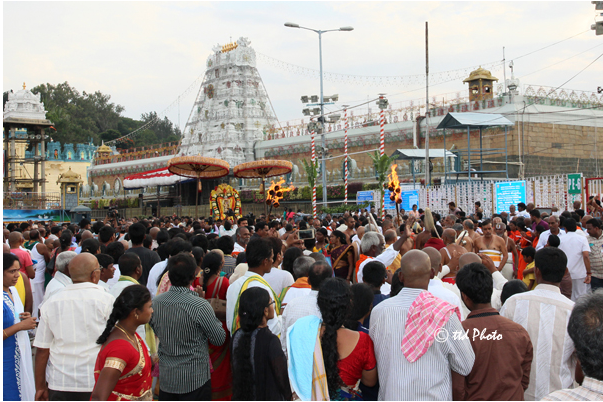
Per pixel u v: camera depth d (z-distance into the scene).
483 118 32.31
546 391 5.00
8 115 62.56
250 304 4.72
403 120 48.94
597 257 10.68
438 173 41.88
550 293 5.24
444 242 9.63
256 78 66.31
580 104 42.09
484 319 4.77
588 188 19.58
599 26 14.66
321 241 11.38
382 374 4.63
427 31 30.80
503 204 23.62
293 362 4.48
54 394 5.45
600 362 3.14
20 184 60.34
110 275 6.78
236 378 4.73
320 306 4.59
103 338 4.65
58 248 10.66
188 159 26.48
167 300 5.50
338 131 54.16
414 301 4.66
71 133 105.50
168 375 5.39
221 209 34.72
